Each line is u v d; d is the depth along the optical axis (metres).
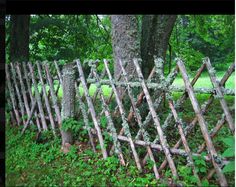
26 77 6.36
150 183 3.93
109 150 4.84
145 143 4.21
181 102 3.91
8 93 7.12
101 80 4.83
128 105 5.16
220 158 3.50
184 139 3.80
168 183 3.83
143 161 4.28
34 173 4.44
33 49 10.16
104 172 4.30
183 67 3.78
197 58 10.46
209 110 7.53
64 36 10.49
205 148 3.73
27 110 6.44
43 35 10.23
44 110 6.18
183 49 10.95
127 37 5.59
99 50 11.23
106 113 4.73
